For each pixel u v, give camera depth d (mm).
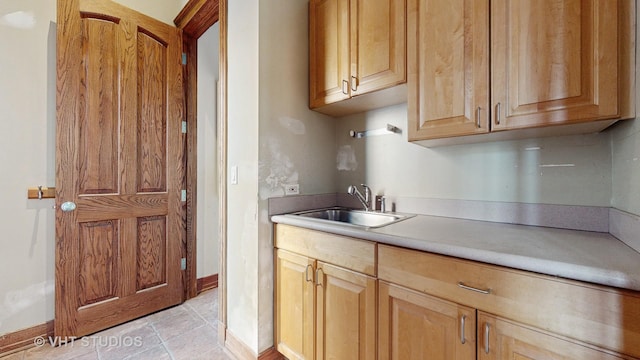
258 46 1505
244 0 1601
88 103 1835
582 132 1082
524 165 1244
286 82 1646
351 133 1797
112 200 1926
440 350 907
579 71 863
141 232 2090
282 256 1509
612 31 817
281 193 1624
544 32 922
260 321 1508
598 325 646
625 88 815
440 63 1166
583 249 810
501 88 1007
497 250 803
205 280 2623
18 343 1671
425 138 1211
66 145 1739
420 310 960
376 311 1088
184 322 2021
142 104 2094
